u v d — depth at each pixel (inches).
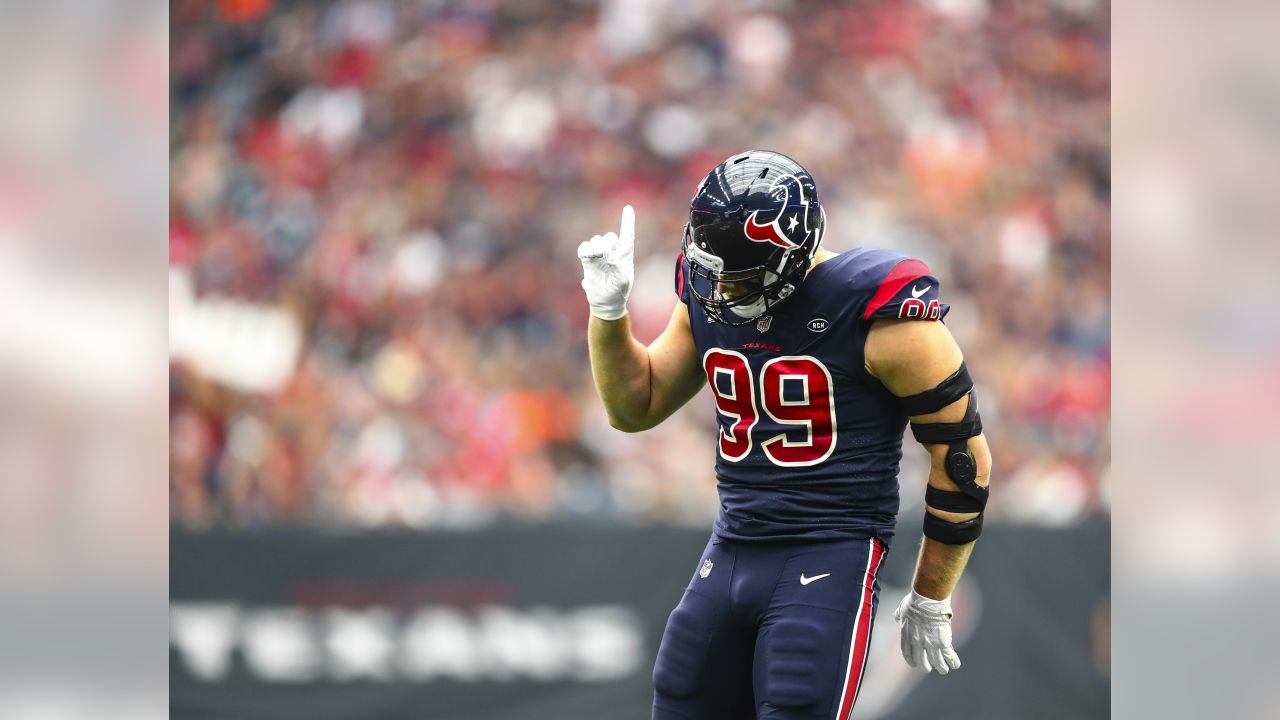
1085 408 1062.4
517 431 1022.4
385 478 1005.2
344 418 1026.1
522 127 1138.0
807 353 398.3
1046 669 756.0
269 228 1091.3
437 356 1055.0
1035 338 1093.8
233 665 781.3
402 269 1084.5
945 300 1099.3
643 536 781.3
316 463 1012.5
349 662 778.8
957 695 753.0
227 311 1057.5
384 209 1107.3
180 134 1117.7
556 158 1131.9
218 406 1020.5
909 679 751.1
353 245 1090.7
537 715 772.6
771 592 400.8
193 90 1130.0
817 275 400.5
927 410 393.4
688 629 415.2
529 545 783.1
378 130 1130.7
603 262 421.4
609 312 421.7
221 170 1108.5
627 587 778.8
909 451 921.5
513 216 1113.4
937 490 401.4
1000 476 1019.9
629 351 431.2
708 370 421.7
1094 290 1116.5
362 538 785.6
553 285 1093.1
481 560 781.3
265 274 1074.7
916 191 1136.8
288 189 1108.5
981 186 1141.1
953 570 410.6
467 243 1101.7
